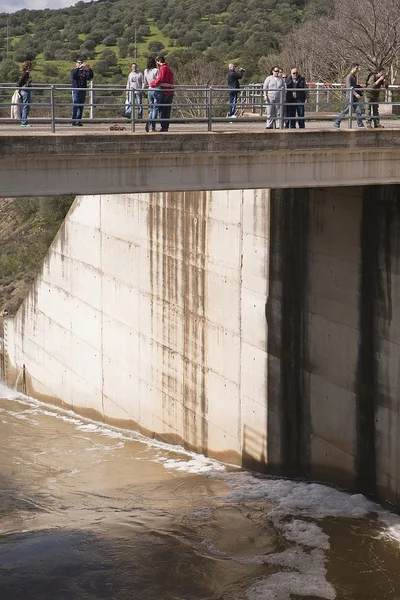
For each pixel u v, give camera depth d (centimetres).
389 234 2627
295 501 2897
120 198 3666
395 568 2512
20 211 5997
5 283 5003
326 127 2669
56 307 4138
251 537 2695
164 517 2853
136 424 3753
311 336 2945
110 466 3356
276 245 3006
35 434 3781
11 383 4531
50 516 2897
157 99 2327
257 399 3172
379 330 2711
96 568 2542
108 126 2716
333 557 2573
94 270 3866
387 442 2742
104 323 3853
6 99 5984
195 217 3306
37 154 2066
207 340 3334
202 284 3316
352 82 2505
